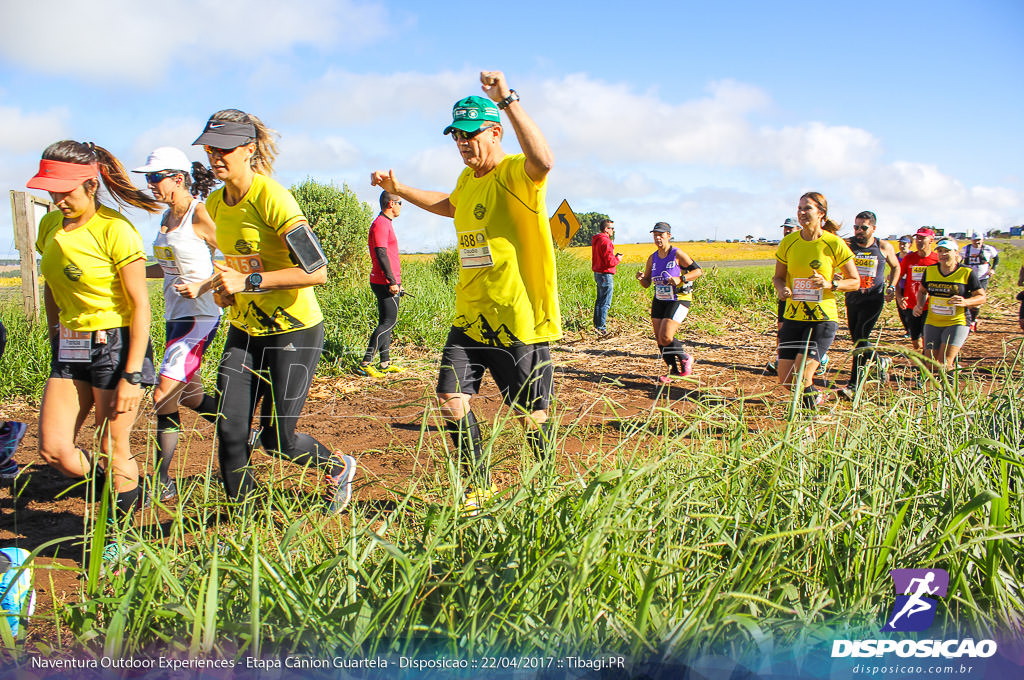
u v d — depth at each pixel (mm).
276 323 3219
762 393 3023
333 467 3314
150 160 3664
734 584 2102
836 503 2643
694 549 2186
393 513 2336
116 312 3115
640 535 2188
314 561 2344
